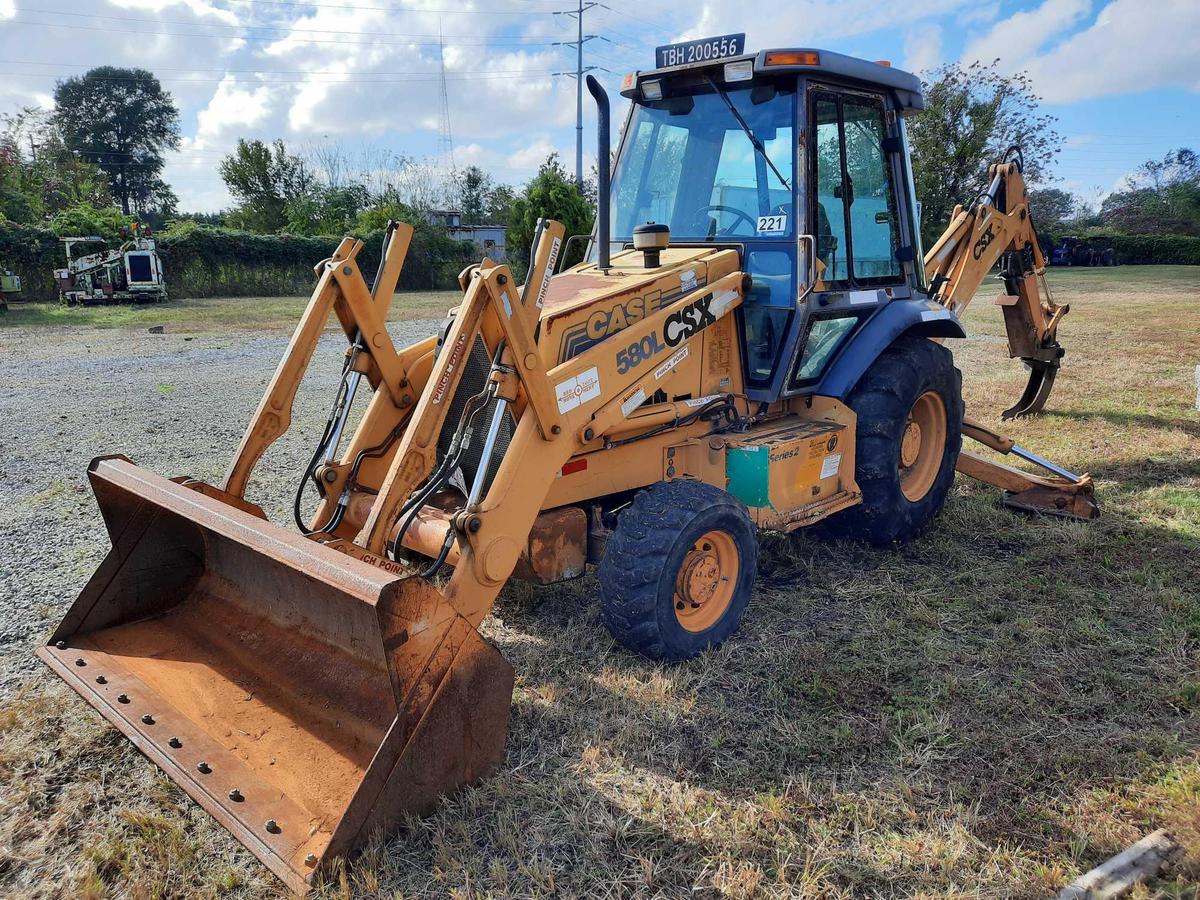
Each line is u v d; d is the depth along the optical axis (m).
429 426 2.91
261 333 15.55
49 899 2.31
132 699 2.88
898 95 4.55
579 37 35.59
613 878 2.33
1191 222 46.88
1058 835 2.47
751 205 4.06
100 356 12.51
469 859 2.39
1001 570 4.33
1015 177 6.46
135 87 71.88
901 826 2.52
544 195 23.50
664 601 3.29
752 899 2.26
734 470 3.81
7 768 2.84
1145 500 5.27
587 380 3.24
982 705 3.12
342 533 3.58
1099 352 11.23
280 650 3.03
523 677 3.37
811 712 3.12
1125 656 3.47
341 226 34.56
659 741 2.95
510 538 2.99
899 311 4.48
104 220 26.42
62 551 4.77
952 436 4.89
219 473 6.24
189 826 2.60
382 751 2.32
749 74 3.84
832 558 4.57
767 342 4.08
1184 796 2.59
